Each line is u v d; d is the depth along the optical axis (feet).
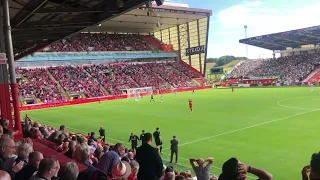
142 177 17.95
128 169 15.38
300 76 242.17
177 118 96.07
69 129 86.63
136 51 267.18
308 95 149.07
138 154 18.51
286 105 114.01
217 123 82.84
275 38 246.47
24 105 154.40
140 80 240.73
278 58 292.40
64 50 227.20
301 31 215.92
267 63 292.40
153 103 149.79
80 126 90.63
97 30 265.13
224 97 163.12
